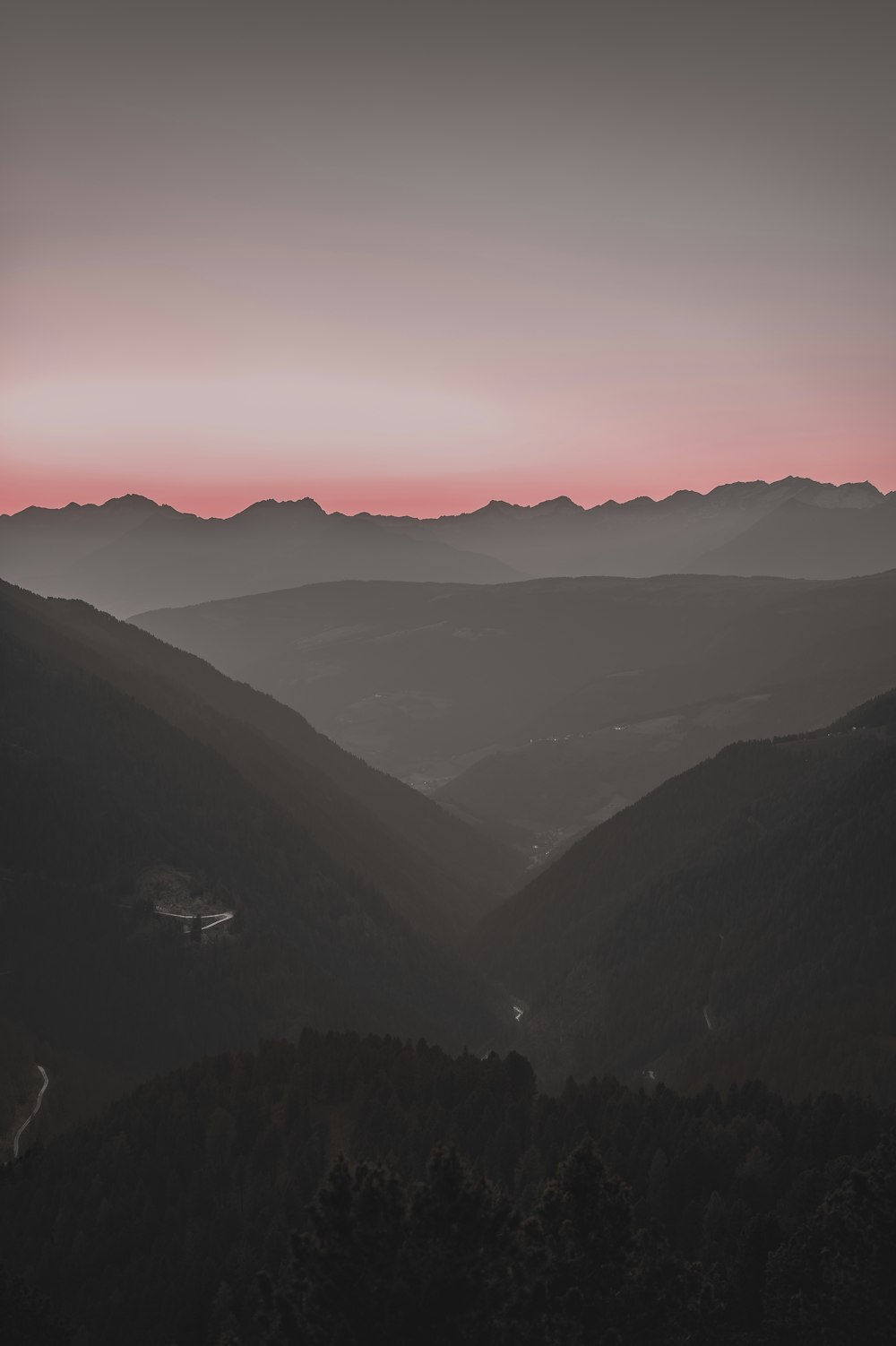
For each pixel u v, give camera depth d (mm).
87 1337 96312
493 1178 109188
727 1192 104562
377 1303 54000
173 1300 99438
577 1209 62219
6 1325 76875
